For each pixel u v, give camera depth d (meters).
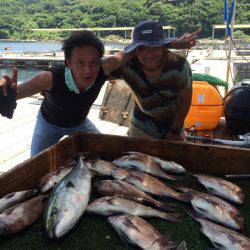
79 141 1.61
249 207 1.25
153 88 1.75
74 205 1.08
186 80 1.75
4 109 1.28
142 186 1.31
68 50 1.39
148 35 1.57
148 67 1.66
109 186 1.27
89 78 1.41
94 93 1.59
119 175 1.35
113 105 4.11
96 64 1.41
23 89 1.39
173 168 1.44
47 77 1.46
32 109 4.64
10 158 2.92
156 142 1.52
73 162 1.41
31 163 1.31
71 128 1.76
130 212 1.15
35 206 1.13
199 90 2.87
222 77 8.01
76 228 1.10
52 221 1.03
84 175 1.23
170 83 1.74
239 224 1.12
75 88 1.47
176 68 1.71
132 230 1.03
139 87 1.76
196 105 2.87
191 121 2.91
